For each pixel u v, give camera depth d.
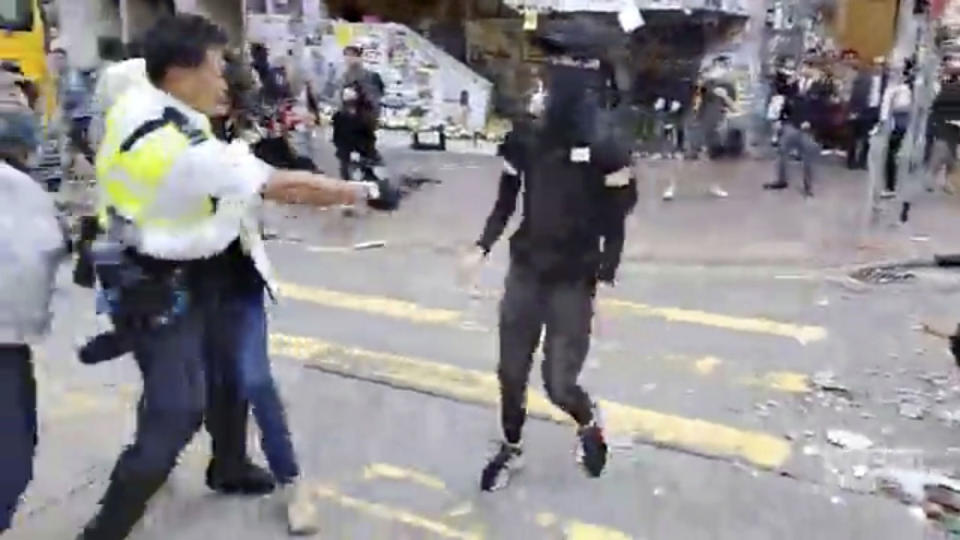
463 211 12.52
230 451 4.33
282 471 4.14
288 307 7.59
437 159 18.48
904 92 12.82
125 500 3.78
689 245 10.34
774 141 19.17
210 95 3.64
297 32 21.39
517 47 20.88
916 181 13.53
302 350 6.47
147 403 3.72
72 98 11.56
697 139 19.48
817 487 4.60
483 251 4.63
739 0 19.45
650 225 11.63
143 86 3.58
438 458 4.85
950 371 6.33
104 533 3.80
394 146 20.23
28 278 3.35
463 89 20.86
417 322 7.23
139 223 3.56
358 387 5.80
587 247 4.34
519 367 4.49
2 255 3.29
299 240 10.38
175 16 3.69
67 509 4.22
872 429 5.34
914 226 11.76
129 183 3.51
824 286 8.58
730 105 19.58
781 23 19.83
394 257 9.58
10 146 3.50
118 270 3.63
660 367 6.28
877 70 17.61
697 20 19.11
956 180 13.90
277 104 17.58
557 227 4.29
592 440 4.63
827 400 5.77
